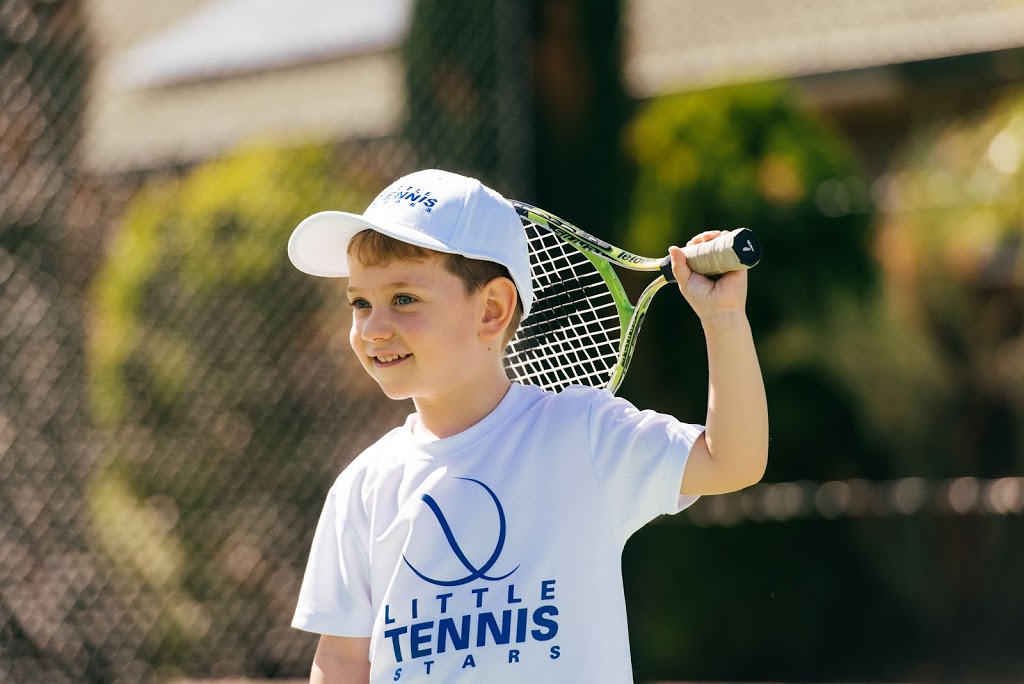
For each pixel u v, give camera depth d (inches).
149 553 434.9
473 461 175.0
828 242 498.0
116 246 469.7
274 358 456.4
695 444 169.0
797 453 497.7
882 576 487.5
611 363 226.8
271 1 813.2
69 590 419.8
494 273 180.2
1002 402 502.0
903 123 705.6
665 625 477.4
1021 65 655.8
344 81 743.1
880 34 701.3
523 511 171.8
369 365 178.1
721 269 166.7
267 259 462.3
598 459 172.2
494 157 416.5
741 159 494.6
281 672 436.5
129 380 446.0
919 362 500.1
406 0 446.6
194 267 462.6
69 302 442.6
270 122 723.4
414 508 174.9
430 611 170.6
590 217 431.2
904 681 470.9
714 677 482.3
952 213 507.8
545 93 423.5
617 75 439.5
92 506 430.6
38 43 437.1
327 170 481.4
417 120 440.1
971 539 481.7
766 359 495.8
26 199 434.0
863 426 496.1
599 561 171.0
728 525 489.4
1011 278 500.1
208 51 787.4
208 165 544.4
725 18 757.3
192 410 450.0
